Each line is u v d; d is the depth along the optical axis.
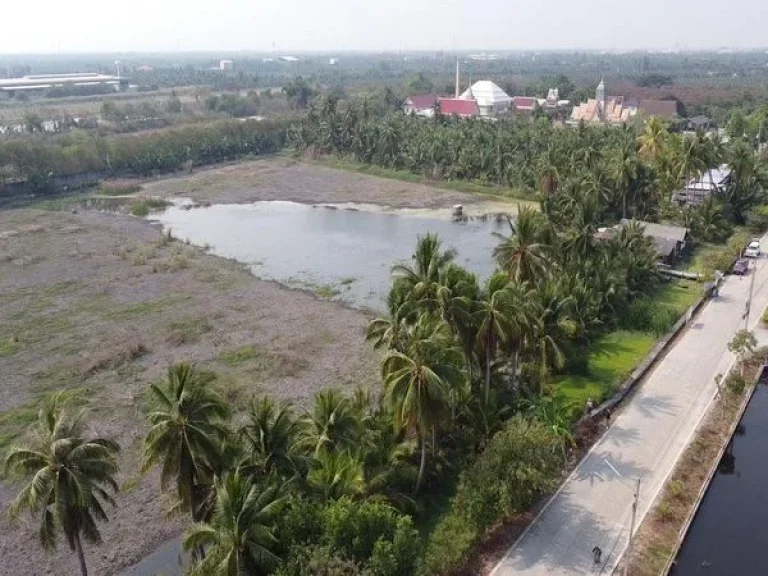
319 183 160.88
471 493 43.75
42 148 152.12
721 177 126.50
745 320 77.69
